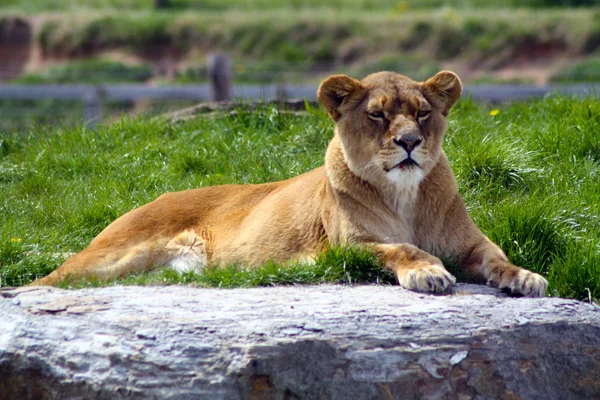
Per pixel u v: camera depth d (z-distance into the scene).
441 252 10.26
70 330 8.23
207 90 24.53
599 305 9.55
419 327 8.05
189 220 11.64
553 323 8.36
